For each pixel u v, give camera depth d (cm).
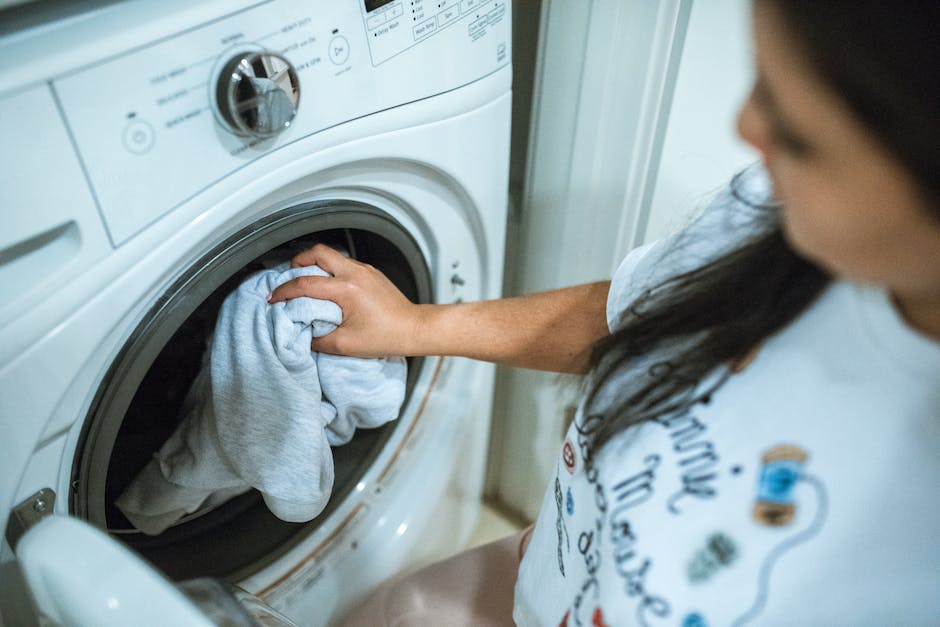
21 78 38
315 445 61
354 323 64
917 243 27
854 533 36
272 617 59
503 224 83
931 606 36
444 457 94
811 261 36
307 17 50
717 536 39
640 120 75
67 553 36
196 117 46
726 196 49
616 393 46
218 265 54
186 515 73
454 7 61
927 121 22
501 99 71
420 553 97
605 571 43
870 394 35
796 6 23
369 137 58
